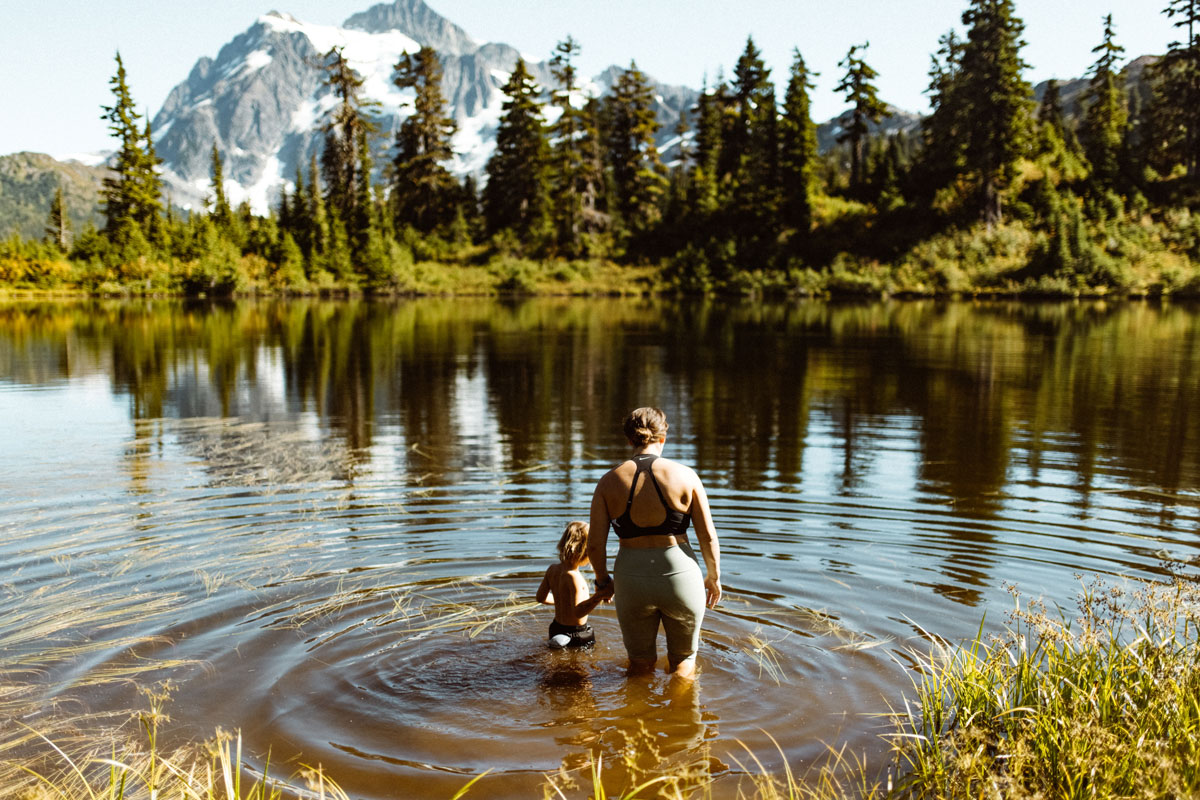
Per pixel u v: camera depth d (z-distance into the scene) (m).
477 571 5.72
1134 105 117.00
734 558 5.92
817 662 4.32
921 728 3.66
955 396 14.64
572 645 4.56
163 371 18.14
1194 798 2.74
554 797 3.19
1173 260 61.19
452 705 3.92
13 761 3.38
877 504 7.44
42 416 12.46
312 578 5.54
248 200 86.25
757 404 13.77
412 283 66.12
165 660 4.31
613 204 84.69
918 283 60.22
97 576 5.54
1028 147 68.19
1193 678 3.36
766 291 63.38
